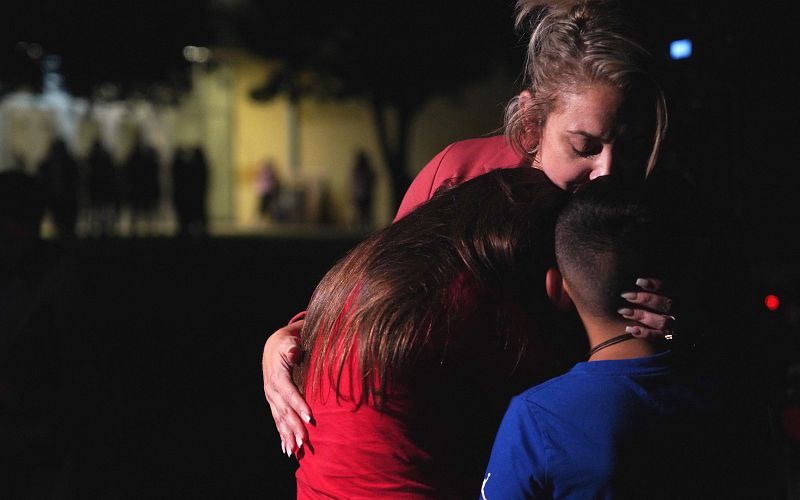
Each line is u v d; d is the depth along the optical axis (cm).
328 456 191
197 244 1883
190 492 487
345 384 189
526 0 212
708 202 195
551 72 194
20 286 305
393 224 207
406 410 184
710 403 171
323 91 1959
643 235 168
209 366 770
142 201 2136
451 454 188
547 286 184
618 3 198
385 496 185
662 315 169
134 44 1498
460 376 187
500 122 236
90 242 1862
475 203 196
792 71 402
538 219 191
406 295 185
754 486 178
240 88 2691
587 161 194
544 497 168
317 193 2717
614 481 162
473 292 186
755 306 203
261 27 1834
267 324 959
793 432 310
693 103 396
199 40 1630
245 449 565
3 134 2348
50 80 1594
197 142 2667
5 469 297
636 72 186
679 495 166
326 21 1716
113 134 2536
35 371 302
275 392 205
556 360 190
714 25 400
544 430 167
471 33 1612
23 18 1395
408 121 1875
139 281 1216
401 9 1627
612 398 166
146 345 831
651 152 192
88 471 303
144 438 572
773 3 401
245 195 2750
